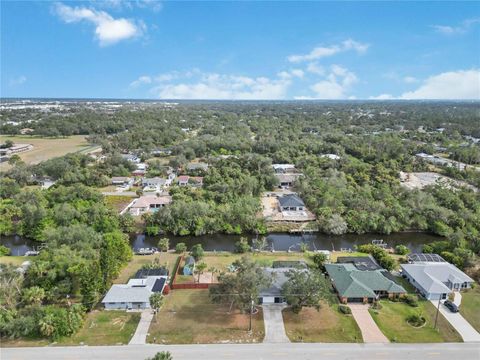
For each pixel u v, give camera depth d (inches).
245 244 2657.5
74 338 1663.4
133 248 2783.0
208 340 1668.3
